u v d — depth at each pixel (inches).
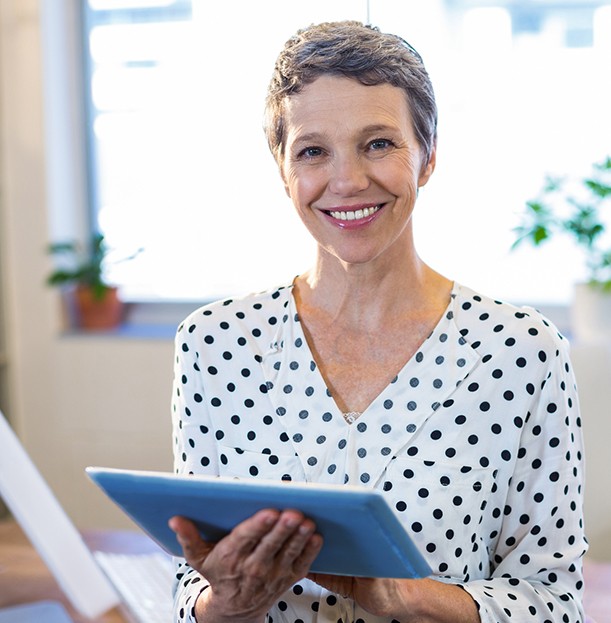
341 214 47.3
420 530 48.0
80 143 138.3
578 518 49.5
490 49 122.5
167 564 71.7
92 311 136.4
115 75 135.6
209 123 133.2
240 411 52.2
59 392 133.5
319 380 50.9
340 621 48.7
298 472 50.2
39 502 40.2
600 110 120.4
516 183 123.4
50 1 131.7
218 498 36.4
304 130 46.9
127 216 138.3
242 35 129.9
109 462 132.6
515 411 48.9
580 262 123.2
